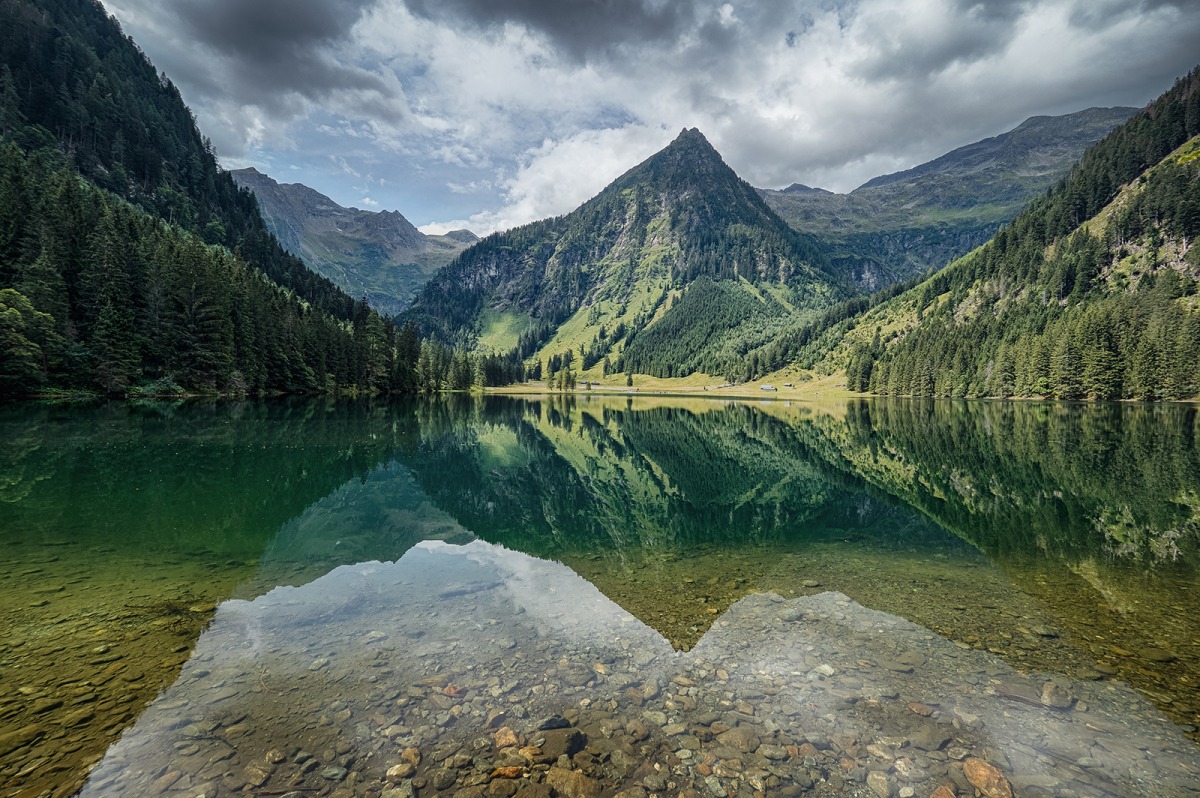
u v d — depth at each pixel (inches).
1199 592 506.6
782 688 334.6
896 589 524.4
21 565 534.6
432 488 1096.2
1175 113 7357.3
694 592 516.4
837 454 1686.8
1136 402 3836.1
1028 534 730.2
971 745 277.0
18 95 5418.3
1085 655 378.9
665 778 251.3
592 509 967.0
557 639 402.0
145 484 941.2
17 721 279.6
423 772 250.8
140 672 335.9
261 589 497.4
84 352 2568.9
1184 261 5157.5
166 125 7362.2
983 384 5191.9
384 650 376.2
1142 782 248.4
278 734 276.2
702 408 4658.0
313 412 2628.0
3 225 2669.8
